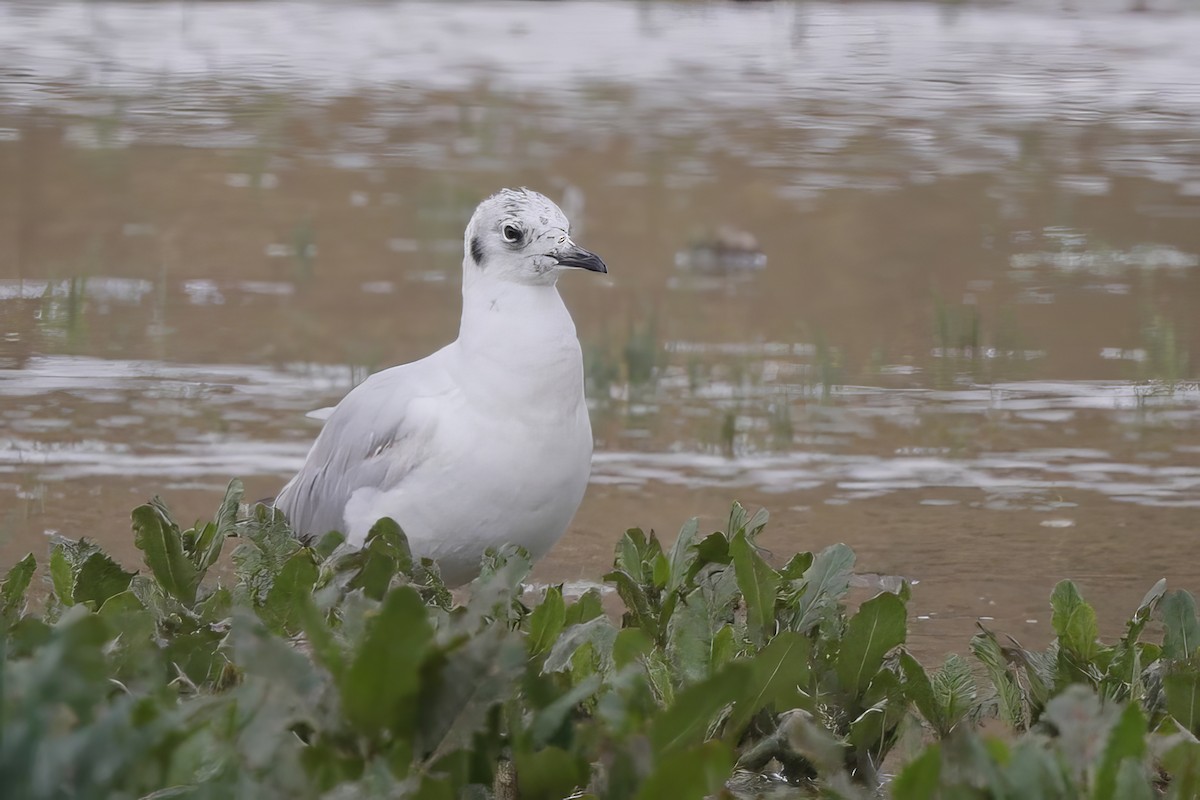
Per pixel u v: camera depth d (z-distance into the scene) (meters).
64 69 33.09
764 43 39.53
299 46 37.62
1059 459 12.62
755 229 21.25
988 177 24.88
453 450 8.35
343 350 15.32
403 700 5.45
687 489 11.77
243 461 12.09
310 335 15.84
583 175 24.23
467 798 5.88
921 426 13.49
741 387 14.59
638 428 13.35
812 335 16.44
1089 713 6.01
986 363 15.42
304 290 17.64
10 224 20.45
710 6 46.47
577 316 17.06
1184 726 6.71
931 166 25.64
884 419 13.68
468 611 6.09
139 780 5.10
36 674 4.98
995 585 9.81
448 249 19.72
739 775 6.89
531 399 8.31
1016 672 7.65
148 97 30.39
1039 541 10.67
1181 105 31.27
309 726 5.89
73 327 15.77
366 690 5.42
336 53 36.69
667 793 5.09
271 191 22.86
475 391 8.38
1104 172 25.28
